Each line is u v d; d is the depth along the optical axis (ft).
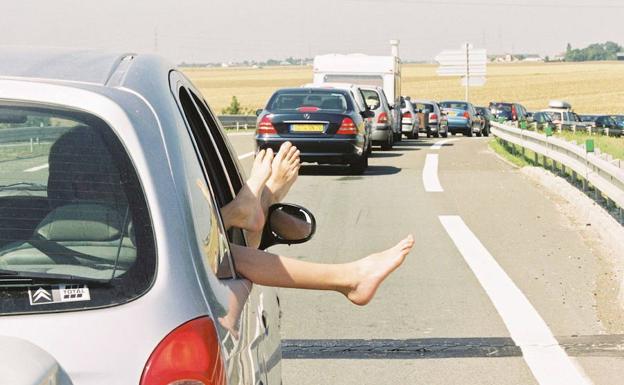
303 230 15.69
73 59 11.44
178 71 14.56
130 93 10.48
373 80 133.28
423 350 26.45
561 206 57.16
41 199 9.59
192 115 14.70
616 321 29.58
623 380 23.72
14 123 9.63
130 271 9.23
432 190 66.74
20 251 9.37
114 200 9.53
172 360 8.87
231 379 9.75
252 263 12.32
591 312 30.71
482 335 27.96
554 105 194.49
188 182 10.37
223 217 13.96
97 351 8.75
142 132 9.98
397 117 138.82
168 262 9.38
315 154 77.61
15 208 9.55
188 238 9.74
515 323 29.32
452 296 33.06
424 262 39.29
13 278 9.07
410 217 52.90
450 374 24.32
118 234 9.40
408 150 115.65
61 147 9.70
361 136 79.00
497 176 77.30
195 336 9.09
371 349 26.58
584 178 58.90
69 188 9.59
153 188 9.66
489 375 24.20
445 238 45.52
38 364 8.43
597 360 25.45
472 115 197.26
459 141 145.18
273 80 603.26
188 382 8.88
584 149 57.06
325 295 33.55
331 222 51.01
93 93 10.04
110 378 8.68
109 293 9.09
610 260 39.78
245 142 124.47
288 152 15.72
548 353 26.13
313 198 62.18
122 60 11.91
